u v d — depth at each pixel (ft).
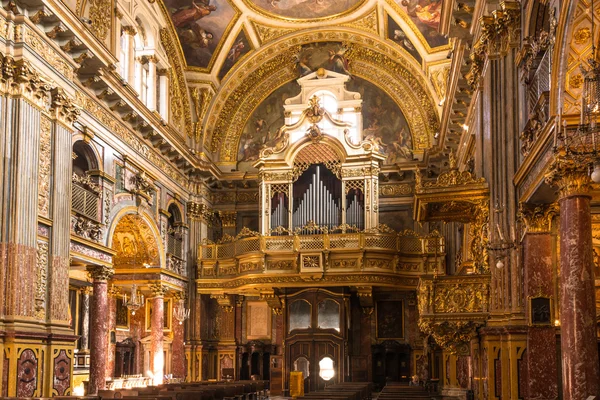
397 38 95.35
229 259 95.09
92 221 66.49
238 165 104.83
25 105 52.80
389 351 96.43
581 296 34.71
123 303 90.84
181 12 88.63
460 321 50.47
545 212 44.32
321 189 95.76
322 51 102.58
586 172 35.04
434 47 89.51
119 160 73.87
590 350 34.58
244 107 104.99
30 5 53.36
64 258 57.00
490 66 50.67
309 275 88.38
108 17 70.90
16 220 51.06
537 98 42.47
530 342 43.78
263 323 102.17
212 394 54.90
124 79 73.20
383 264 88.43
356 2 91.91
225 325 100.99
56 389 53.98
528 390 43.98
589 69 32.35
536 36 45.09
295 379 84.99
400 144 100.99
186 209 96.48
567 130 34.65
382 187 100.83
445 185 52.39
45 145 55.83
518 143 48.37
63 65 58.49
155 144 83.56
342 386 74.49
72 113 59.21
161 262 85.25
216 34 94.02
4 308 50.14
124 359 97.55
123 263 85.51
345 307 91.91
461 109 71.87
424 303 51.31
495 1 49.96
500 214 48.83
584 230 35.01
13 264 50.65
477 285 50.90
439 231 97.14
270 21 96.17
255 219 103.45
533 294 44.16
